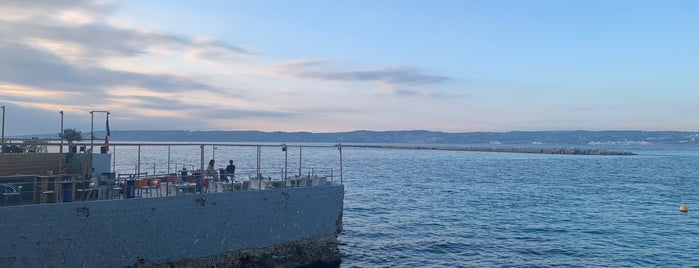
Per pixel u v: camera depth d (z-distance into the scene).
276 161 137.38
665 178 100.75
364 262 32.53
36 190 20.72
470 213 52.34
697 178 100.88
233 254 24.83
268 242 26.44
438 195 67.56
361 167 128.38
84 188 21.55
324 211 29.59
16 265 18.42
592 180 95.06
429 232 42.03
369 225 44.69
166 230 22.41
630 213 53.41
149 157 127.06
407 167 130.88
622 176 106.06
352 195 65.81
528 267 32.03
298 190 28.06
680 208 55.81
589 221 48.16
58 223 19.42
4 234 18.16
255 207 25.81
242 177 67.44
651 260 33.91
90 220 20.23
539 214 52.19
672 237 41.00
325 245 29.62
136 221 21.47
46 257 19.12
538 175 107.19
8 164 23.12
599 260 33.78
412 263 32.62
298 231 28.05
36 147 31.62
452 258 34.00
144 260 21.72
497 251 35.94
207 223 23.80
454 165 143.00
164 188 24.12
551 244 38.16
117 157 121.81
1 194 19.92
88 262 20.17
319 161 151.88
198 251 23.47
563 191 74.69
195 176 27.38
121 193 23.05
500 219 48.81
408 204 58.31
